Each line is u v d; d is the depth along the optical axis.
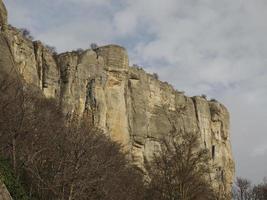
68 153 55.84
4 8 126.00
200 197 72.94
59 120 74.88
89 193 57.56
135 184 79.62
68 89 136.00
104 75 146.62
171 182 72.62
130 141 147.12
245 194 130.62
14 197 47.69
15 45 123.75
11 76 87.44
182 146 76.56
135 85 159.50
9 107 63.12
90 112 137.38
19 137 58.97
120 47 155.75
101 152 67.31
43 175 56.91
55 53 146.50
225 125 197.00
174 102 176.62
